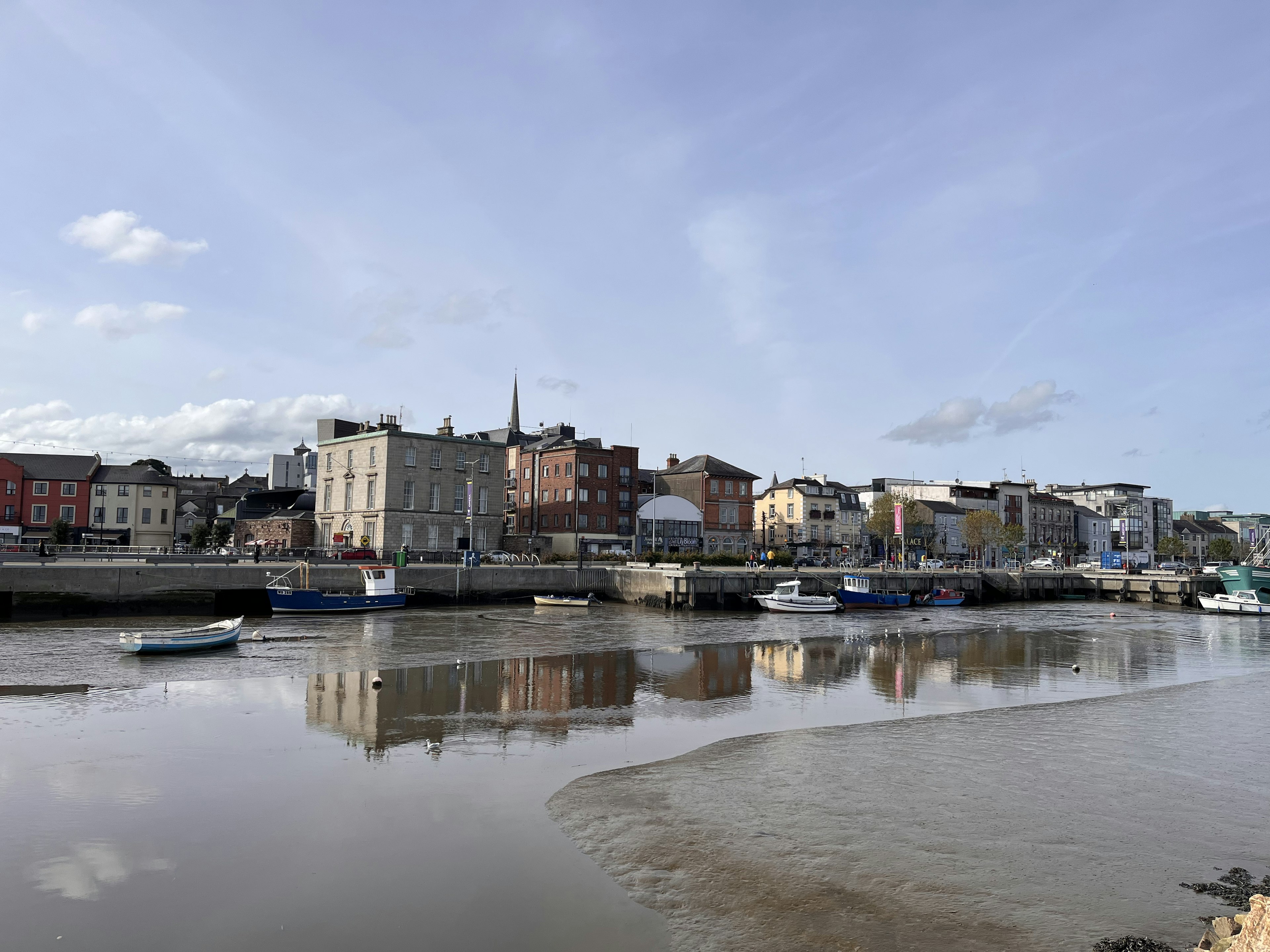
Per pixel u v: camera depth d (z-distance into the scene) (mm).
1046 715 23328
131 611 46562
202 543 90562
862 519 112938
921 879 11891
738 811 14734
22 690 24984
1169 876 12102
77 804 14500
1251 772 17547
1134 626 53656
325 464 79250
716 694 26391
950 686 28656
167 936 9969
